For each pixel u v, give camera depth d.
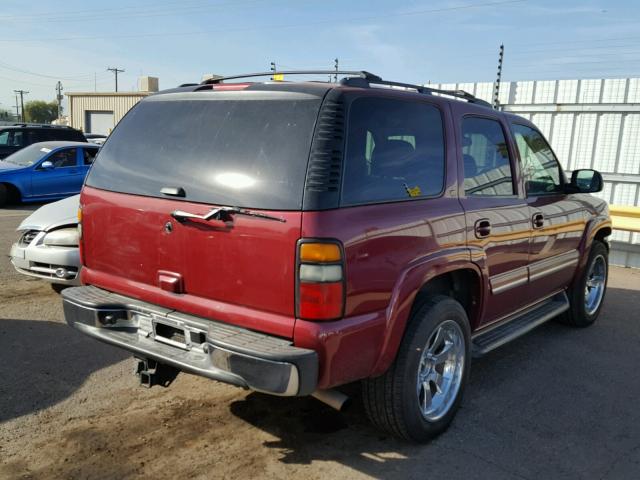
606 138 9.42
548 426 3.73
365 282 2.84
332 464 3.18
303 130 2.81
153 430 3.47
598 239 5.99
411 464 3.21
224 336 2.81
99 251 3.54
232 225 2.84
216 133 3.07
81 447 3.26
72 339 4.90
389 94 3.24
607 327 5.96
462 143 3.76
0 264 7.35
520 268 4.36
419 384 3.35
